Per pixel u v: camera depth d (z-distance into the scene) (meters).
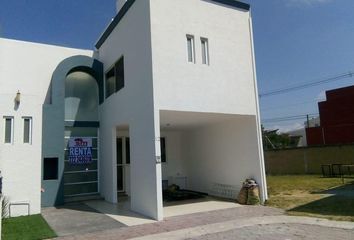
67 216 11.30
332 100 30.69
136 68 11.96
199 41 11.98
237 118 13.52
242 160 13.29
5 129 12.04
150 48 10.82
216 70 12.16
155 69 10.72
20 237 8.41
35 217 11.24
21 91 15.04
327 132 30.52
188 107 11.23
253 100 12.96
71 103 15.79
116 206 13.02
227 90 12.30
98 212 11.82
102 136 15.73
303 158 27.17
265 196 12.38
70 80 15.97
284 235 7.50
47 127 14.34
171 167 17.33
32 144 12.31
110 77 15.26
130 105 12.36
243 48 13.15
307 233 7.58
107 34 15.34
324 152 25.88
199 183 16.03
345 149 24.66
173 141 17.62
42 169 13.99
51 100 14.82
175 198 14.13
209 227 8.72
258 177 12.52
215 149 14.92
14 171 11.83
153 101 10.54
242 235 7.70
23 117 12.34
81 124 15.73
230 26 12.94
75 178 15.35
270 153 29.73
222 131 14.49
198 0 12.18
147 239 7.79
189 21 11.81
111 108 14.48
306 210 10.43
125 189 16.14
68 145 15.42
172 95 10.94
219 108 11.98
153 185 10.37
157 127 10.47
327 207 10.63
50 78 15.81
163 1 11.30
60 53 16.27
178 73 11.20
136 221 9.98
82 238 8.22
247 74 13.01
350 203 10.98
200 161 16.02
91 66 15.95
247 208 11.40
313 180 20.59
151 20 10.92
